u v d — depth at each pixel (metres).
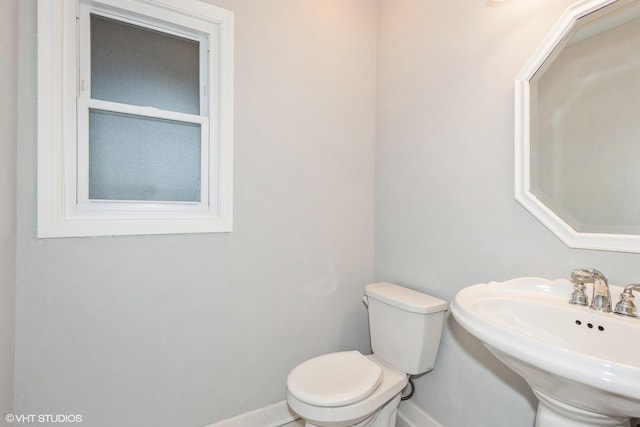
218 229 1.47
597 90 1.01
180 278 1.40
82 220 1.21
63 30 1.19
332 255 1.80
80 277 1.22
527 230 1.16
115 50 1.34
